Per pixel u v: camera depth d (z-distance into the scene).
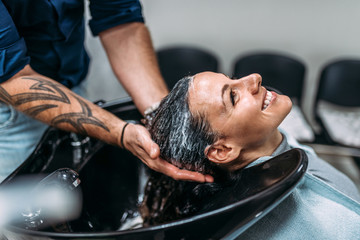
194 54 1.51
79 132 0.64
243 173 0.56
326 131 1.37
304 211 0.56
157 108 0.65
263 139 0.56
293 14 1.60
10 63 0.59
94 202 0.67
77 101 0.63
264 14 1.62
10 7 0.61
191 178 0.57
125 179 0.73
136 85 0.73
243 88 0.55
